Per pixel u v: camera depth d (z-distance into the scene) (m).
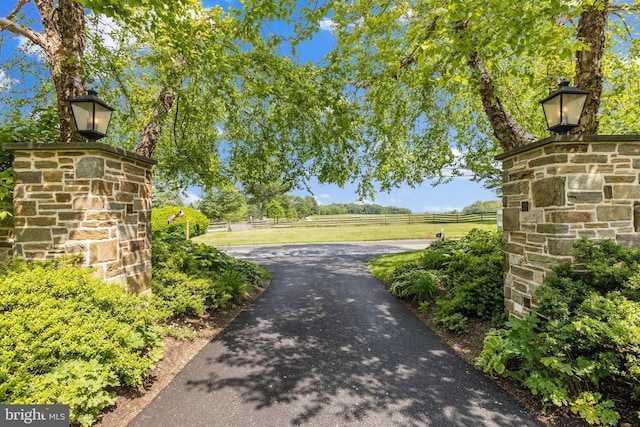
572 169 3.32
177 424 2.41
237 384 3.00
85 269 3.34
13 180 3.64
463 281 5.09
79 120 3.53
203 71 5.19
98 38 5.71
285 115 6.70
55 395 2.12
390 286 6.96
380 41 4.83
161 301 4.26
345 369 3.30
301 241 18.03
